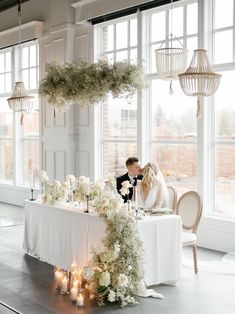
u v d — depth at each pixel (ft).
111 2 27.89
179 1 24.79
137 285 16.39
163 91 26.30
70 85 21.12
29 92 36.35
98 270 16.21
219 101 23.63
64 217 19.65
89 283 17.01
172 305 15.84
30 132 37.01
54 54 32.37
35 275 19.35
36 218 21.89
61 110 23.25
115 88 20.72
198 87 17.60
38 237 21.80
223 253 22.77
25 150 37.76
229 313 15.12
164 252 17.58
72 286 16.94
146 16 26.84
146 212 18.56
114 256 16.05
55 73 21.72
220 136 23.70
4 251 23.30
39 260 21.61
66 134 31.71
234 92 22.99
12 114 38.83
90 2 29.37
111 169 29.73
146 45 26.89
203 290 17.37
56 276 17.80
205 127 23.85
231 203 23.41
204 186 23.95
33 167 36.88
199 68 17.53
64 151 32.09
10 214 33.73
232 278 18.81
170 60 20.03
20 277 19.10
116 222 16.31
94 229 17.85
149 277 17.25
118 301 16.16
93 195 18.84
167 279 17.70
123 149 28.84
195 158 24.89
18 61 37.63
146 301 16.22
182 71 20.08
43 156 34.35
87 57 30.48
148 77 26.68
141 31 26.78
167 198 19.95
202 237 24.11
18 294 17.07
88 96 21.03
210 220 23.67
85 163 31.17
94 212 18.71
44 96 22.77
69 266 19.40
